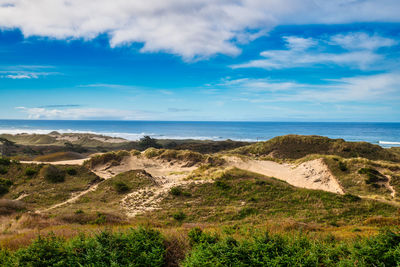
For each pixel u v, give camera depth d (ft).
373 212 58.34
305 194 68.59
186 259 19.76
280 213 59.98
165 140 363.35
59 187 89.10
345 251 20.17
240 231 30.35
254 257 19.36
